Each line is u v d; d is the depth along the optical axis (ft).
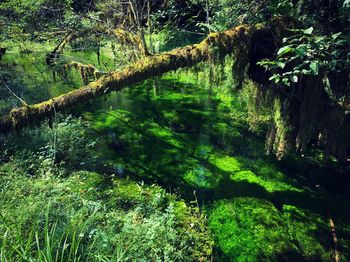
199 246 11.79
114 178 15.51
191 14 26.58
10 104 21.02
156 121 20.89
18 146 17.21
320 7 13.58
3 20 23.07
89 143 18.47
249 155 16.96
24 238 9.81
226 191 14.70
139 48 18.47
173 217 11.99
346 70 13.42
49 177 14.14
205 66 13.89
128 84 14.85
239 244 12.01
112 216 12.34
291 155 16.55
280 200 14.02
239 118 20.27
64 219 11.00
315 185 14.78
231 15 16.81
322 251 11.63
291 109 13.28
